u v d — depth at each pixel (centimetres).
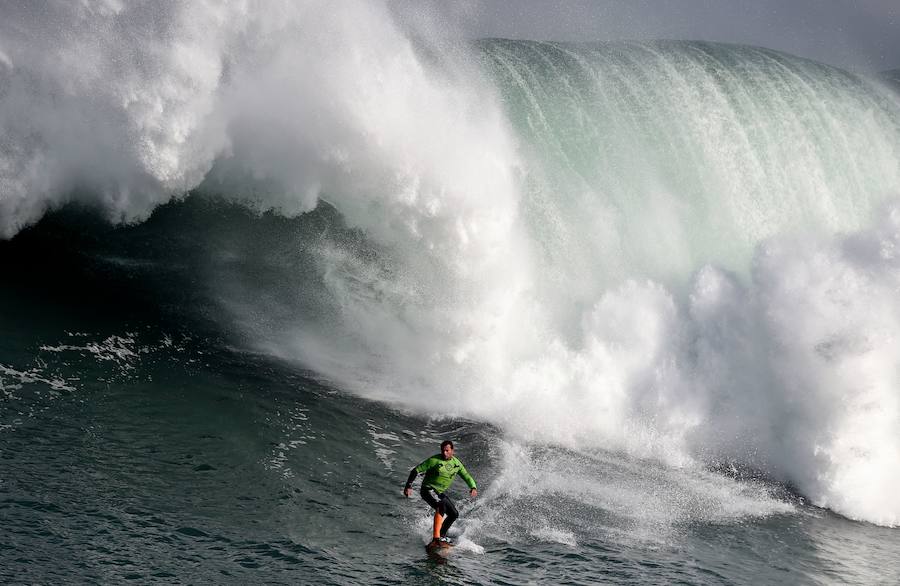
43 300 5138
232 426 4394
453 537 3766
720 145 7512
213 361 5084
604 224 6588
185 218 5847
